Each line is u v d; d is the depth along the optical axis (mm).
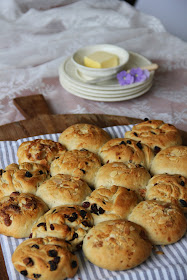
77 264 576
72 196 635
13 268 576
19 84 957
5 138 778
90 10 1230
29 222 610
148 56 1064
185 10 1646
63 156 689
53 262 558
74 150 702
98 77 889
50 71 996
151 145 721
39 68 1006
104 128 796
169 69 1021
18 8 1214
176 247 605
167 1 1669
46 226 597
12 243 603
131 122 830
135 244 576
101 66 902
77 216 605
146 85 896
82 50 958
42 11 1212
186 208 636
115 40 1118
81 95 882
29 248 572
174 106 905
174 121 859
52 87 957
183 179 657
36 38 1112
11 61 1030
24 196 629
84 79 892
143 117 870
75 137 729
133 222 607
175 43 1132
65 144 732
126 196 631
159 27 1237
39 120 817
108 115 844
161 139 725
